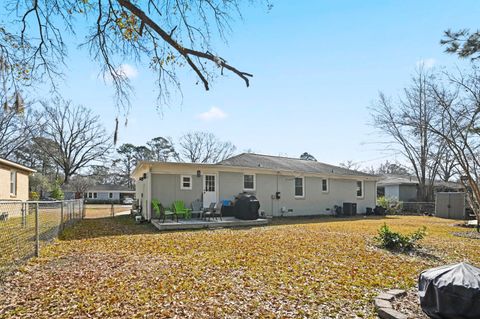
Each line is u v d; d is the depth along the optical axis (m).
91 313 3.89
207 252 7.57
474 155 15.47
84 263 6.41
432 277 3.77
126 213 23.05
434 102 19.33
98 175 47.78
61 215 10.73
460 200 20.23
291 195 18.94
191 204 14.97
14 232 8.79
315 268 6.16
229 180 16.48
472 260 7.48
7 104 4.69
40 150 38.44
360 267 6.35
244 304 4.25
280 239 9.62
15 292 4.64
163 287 4.88
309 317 3.88
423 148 27.25
